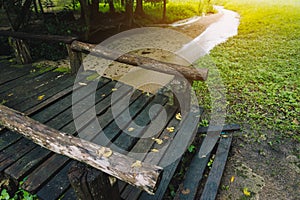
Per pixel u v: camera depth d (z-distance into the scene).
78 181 1.06
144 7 12.33
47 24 5.80
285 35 7.36
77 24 6.72
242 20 10.98
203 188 2.06
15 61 4.19
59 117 2.53
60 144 1.21
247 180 2.17
